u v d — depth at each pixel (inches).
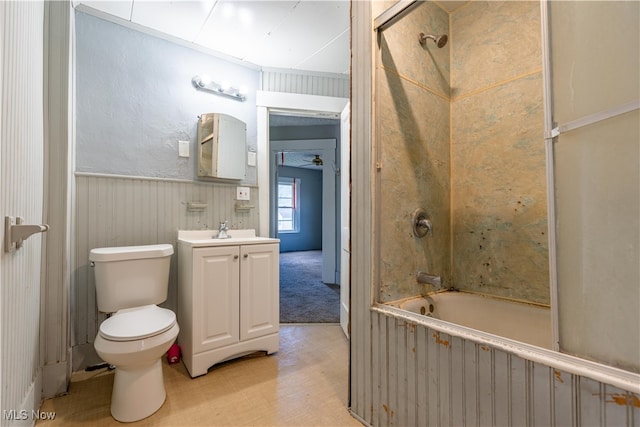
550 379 33.0
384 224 59.6
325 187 171.9
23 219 46.5
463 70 76.9
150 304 69.7
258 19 80.0
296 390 64.9
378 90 58.6
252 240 80.4
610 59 29.5
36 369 56.2
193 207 89.0
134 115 80.8
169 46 87.1
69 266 67.4
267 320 81.4
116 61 78.7
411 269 66.1
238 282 76.7
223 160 92.3
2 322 37.9
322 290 151.3
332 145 172.6
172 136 86.6
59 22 62.8
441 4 76.5
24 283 47.6
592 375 29.9
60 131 62.6
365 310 56.2
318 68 107.1
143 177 81.6
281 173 307.6
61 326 62.4
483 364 38.9
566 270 33.4
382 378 52.3
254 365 75.8
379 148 58.4
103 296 65.6
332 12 77.5
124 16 78.0
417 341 47.0
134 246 76.2
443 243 75.8
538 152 64.2
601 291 30.0
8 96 39.9
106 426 52.8
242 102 100.3
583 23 32.4
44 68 60.8
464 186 76.4
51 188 61.8
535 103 64.7
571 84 33.6
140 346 52.7
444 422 43.0
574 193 32.8
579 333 31.9
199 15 78.0
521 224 66.6
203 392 63.6
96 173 75.2
